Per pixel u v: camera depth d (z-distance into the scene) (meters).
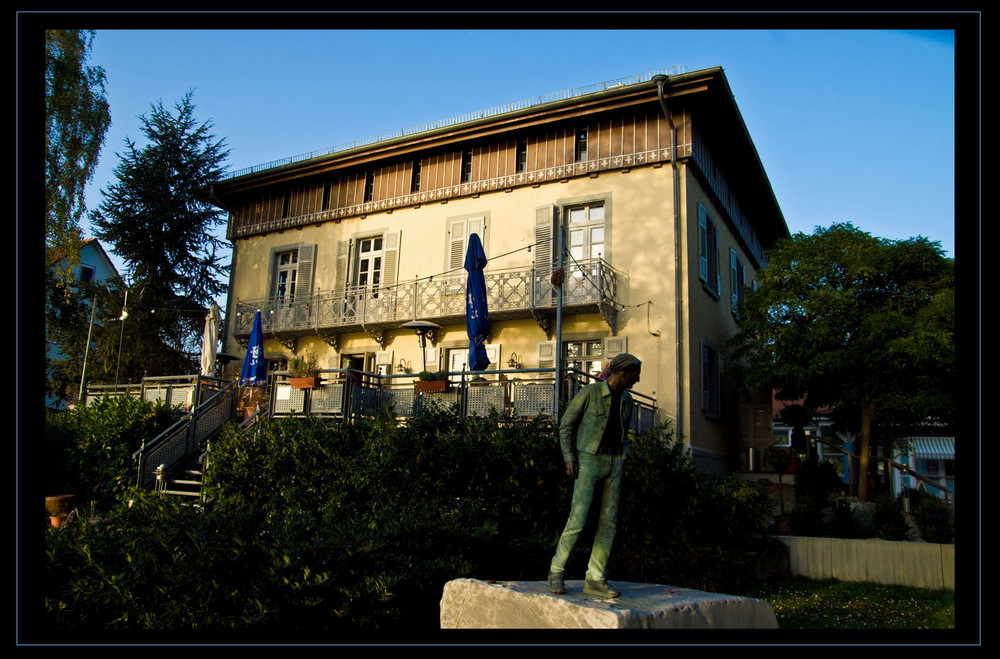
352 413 12.19
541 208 16.31
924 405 12.34
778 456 13.94
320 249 19.73
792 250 14.75
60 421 14.56
